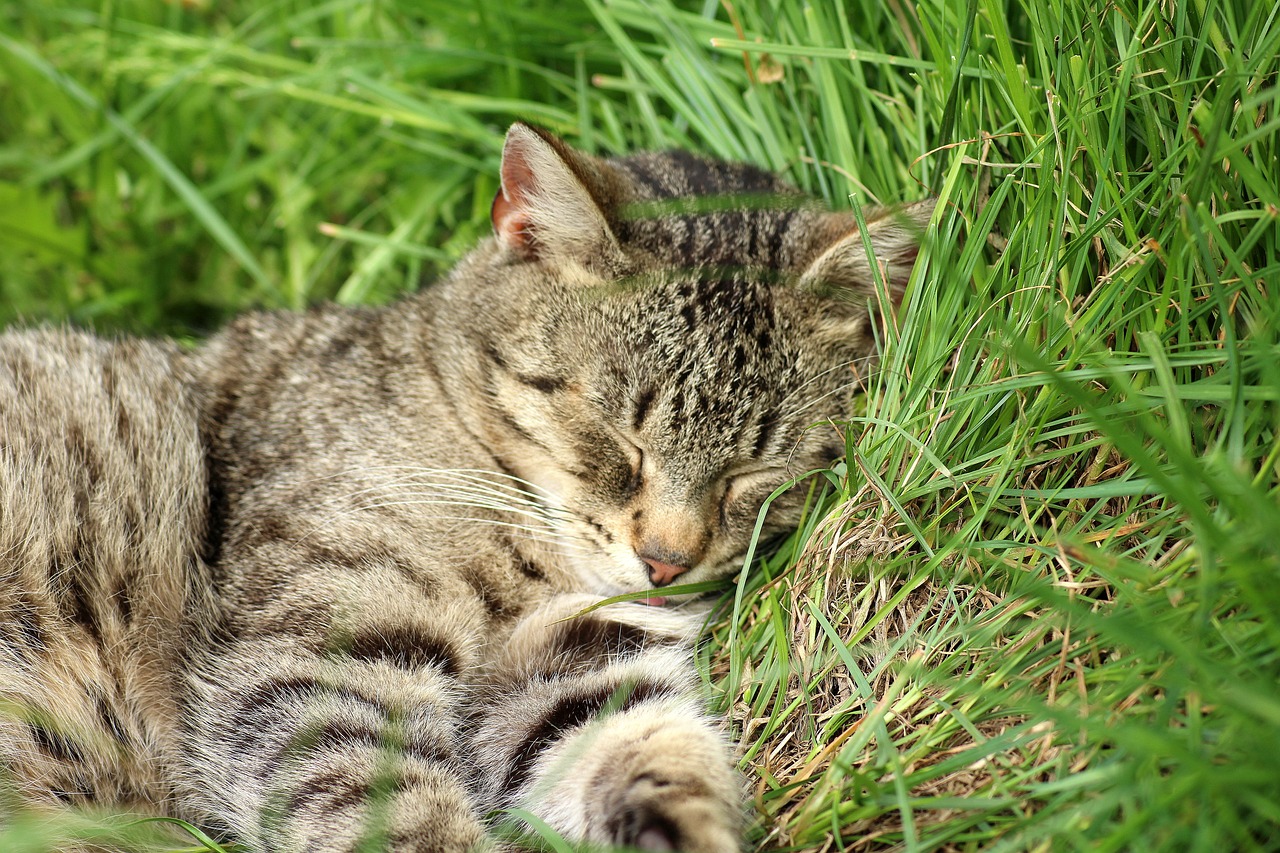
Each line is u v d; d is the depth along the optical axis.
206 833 1.03
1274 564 0.93
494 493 1.05
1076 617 0.97
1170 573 0.96
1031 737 0.96
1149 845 0.93
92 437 1.06
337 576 1.03
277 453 1.06
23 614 1.04
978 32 1.04
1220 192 0.99
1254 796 0.92
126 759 1.04
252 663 1.02
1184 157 1.00
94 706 1.04
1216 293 0.96
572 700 1.03
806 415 1.05
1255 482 0.96
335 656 1.01
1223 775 0.92
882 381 1.04
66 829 1.00
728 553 1.05
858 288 1.06
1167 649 0.94
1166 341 1.00
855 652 1.01
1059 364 0.99
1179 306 1.00
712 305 1.04
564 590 1.06
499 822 1.02
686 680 1.03
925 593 1.01
